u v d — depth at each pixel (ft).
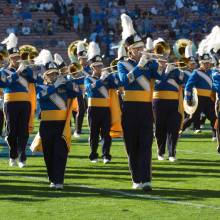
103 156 83.10
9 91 78.74
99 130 83.76
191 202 58.90
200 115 115.75
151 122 64.75
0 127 108.37
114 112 82.99
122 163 82.84
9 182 69.10
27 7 222.89
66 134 65.62
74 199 60.44
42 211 55.67
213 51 95.40
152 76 65.00
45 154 66.13
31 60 78.89
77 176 73.05
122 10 227.20
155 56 67.46
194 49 98.37
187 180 70.18
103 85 82.64
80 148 97.71
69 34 219.61
